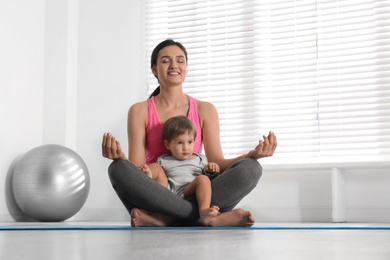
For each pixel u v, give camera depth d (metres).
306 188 3.27
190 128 2.32
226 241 1.13
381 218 3.08
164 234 1.44
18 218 3.36
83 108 3.83
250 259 0.73
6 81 3.34
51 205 3.04
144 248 0.92
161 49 2.57
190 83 3.76
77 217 3.69
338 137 3.35
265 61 3.56
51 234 1.50
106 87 3.82
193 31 3.78
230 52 3.67
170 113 2.53
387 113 3.22
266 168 3.16
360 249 0.94
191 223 2.06
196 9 3.81
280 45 3.55
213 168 2.20
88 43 3.88
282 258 0.75
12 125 3.38
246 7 3.67
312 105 3.42
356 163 2.91
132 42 3.84
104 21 3.89
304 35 3.47
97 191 3.72
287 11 3.55
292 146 3.46
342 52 3.38
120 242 1.10
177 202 2.01
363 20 3.34
